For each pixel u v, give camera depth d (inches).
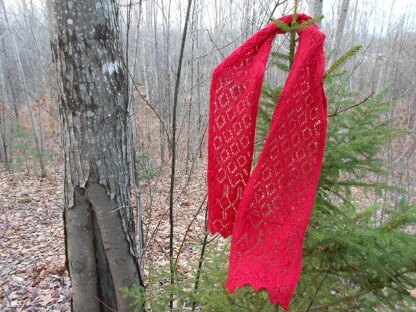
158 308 77.2
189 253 157.8
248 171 45.2
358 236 46.5
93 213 88.0
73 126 80.6
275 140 41.1
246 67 44.8
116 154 85.4
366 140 46.9
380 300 49.1
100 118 80.7
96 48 75.9
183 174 257.9
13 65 452.4
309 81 39.9
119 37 81.9
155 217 183.9
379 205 52.7
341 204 62.8
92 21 73.9
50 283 156.2
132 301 94.0
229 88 45.2
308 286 56.6
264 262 41.1
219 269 68.7
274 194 41.5
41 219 243.1
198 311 74.8
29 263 176.7
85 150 82.0
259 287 40.0
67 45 74.3
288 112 40.3
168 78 194.9
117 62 81.0
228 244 76.5
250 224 42.8
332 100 56.8
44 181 349.4
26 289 152.0
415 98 290.8
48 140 454.0
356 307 53.0
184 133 227.0
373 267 46.9
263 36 43.8
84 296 93.7
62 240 206.2
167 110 206.4
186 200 215.9
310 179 40.3
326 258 52.9
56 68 77.8
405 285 48.1
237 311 59.4
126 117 87.4
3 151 439.5
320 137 40.2
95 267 92.4
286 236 40.2
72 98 78.4
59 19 72.8
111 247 89.4
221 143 46.5
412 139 214.5
